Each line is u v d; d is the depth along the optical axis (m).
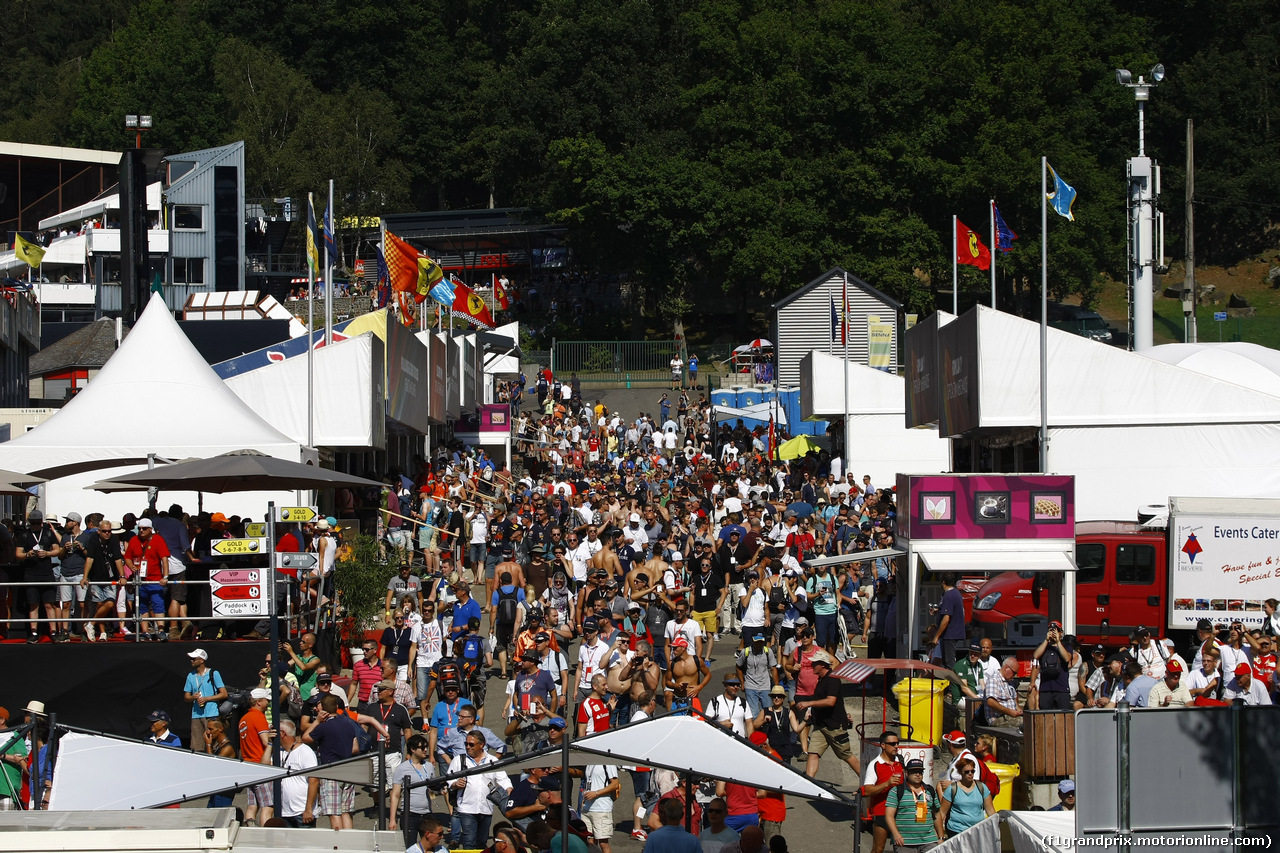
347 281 150.25
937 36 144.50
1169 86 150.88
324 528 38.19
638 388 123.38
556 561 44.66
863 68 137.75
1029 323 49.66
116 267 127.38
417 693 33.34
